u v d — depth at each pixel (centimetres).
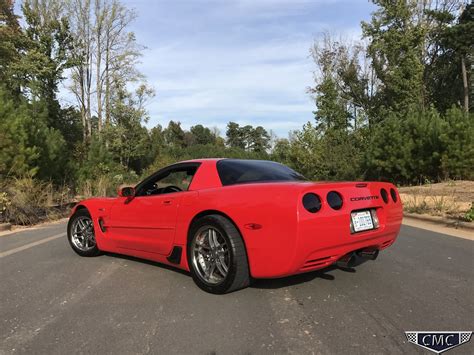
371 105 4412
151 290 452
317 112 4250
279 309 387
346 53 4559
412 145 2103
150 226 509
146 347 317
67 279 504
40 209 1202
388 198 464
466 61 4353
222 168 480
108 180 2164
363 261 568
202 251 446
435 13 4216
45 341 331
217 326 353
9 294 450
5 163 1335
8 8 3222
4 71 3150
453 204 1151
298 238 373
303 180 480
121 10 4094
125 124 4088
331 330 340
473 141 1866
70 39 3584
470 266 542
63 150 1922
